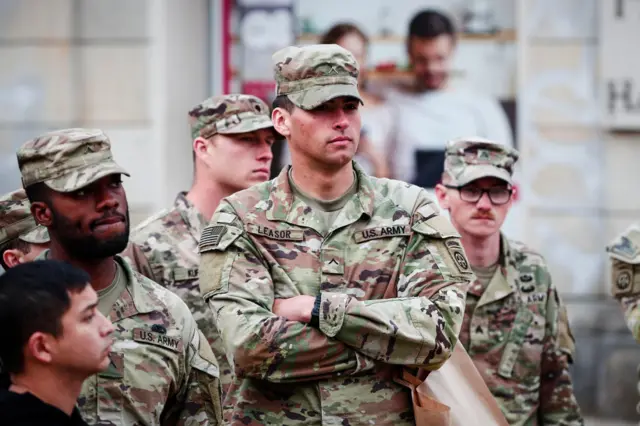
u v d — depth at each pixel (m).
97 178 9.04
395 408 9.30
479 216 13.55
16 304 7.79
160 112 24.05
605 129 24.33
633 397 22.88
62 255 9.34
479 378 10.20
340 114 9.55
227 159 13.73
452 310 9.34
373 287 9.52
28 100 24.30
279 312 9.27
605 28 24.23
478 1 24.38
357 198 9.77
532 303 13.64
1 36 24.31
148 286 9.74
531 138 24.38
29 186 9.27
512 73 24.42
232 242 9.59
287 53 9.63
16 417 7.59
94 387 9.09
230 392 10.17
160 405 9.38
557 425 13.69
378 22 24.45
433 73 24.38
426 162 24.31
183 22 24.23
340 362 9.12
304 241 9.62
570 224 24.41
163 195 23.98
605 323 24.02
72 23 24.20
